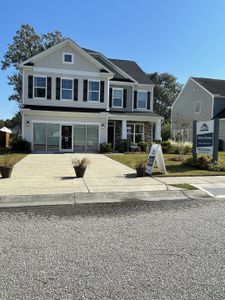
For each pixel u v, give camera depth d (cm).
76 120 2258
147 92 2744
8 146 2700
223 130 2903
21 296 310
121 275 356
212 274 360
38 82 2256
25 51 3747
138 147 2314
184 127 2895
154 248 439
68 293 316
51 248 438
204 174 1131
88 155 1941
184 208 684
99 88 2378
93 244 455
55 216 610
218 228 535
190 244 456
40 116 2188
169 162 1516
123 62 3064
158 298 308
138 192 834
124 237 486
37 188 857
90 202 743
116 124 2541
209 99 3070
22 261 394
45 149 2211
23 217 601
